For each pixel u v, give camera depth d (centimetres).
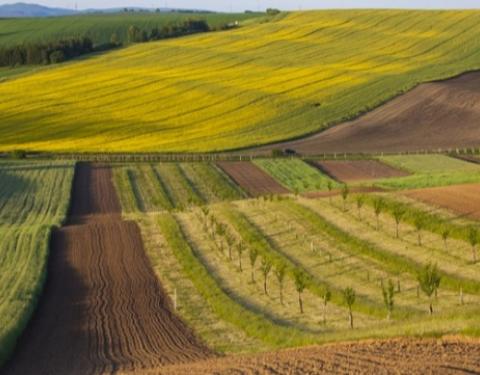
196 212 6306
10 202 7288
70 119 11344
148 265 4838
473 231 4103
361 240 4672
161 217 6200
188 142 9931
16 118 11456
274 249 4853
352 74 13200
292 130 10512
